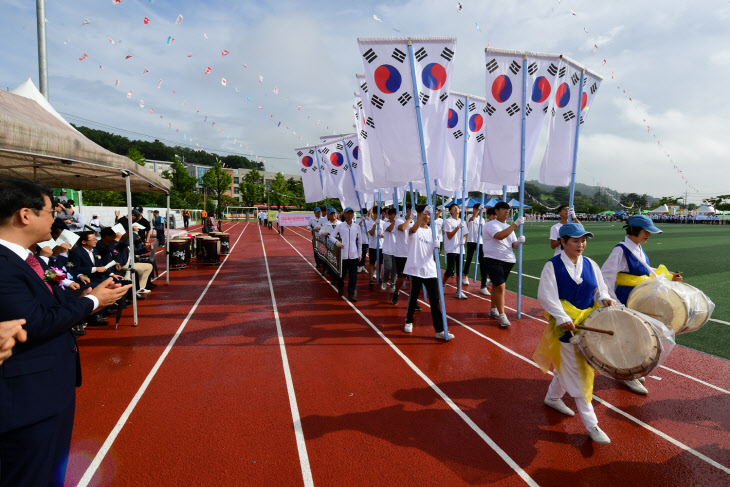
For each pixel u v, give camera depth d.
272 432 3.24
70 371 2.02
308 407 3.65
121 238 7.64
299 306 7.38
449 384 4.15
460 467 2.83
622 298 4.18
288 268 12.18
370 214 10.55
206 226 20.41
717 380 4.28
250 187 67.62
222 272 11.38
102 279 5.85
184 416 3.47
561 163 6.63
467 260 9.56
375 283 9.70
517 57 6.08
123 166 5.30
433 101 5.75
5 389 1.73
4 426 1.72
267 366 4.57
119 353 4.94
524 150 6.15
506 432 3.28
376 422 3.41
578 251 3.23
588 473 2.78
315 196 11.45
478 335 5.75
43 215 1.95
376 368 4.54
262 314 6.80
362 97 7.12
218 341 5.42
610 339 2.89
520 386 4.13
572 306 3.23
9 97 4.49
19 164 5.12
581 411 3.12
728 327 6.07
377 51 5.34
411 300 5.75
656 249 17.55
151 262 8.88
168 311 6.97
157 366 4.55
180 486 2.61
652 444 3.12
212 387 4.03
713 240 22.78
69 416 2.03
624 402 3.80
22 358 1.77
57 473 1.99
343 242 8.07
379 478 2.71
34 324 1.72
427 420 3.45
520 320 6.54
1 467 1.82
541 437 3.21
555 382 3.59
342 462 2.87
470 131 8.71
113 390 3.94
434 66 5.61
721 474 2.78
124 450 2.98
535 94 6.25
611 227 41.88
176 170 50.62
